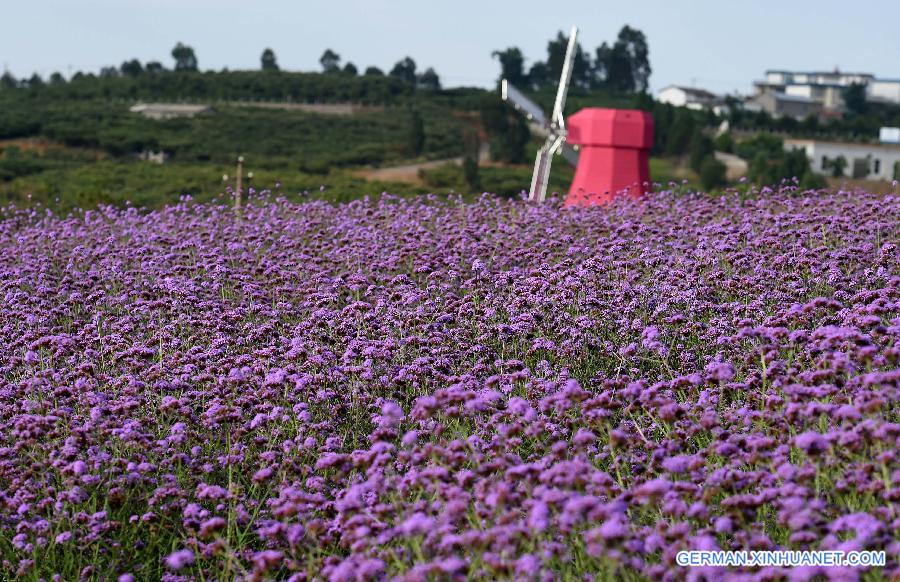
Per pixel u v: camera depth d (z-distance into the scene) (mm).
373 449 7418
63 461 8312
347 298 13758
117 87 163125
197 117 136875
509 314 12188
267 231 18391
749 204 19062
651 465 7676
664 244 14875
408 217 19188
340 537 7355
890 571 5562
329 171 106562
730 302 11984
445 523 6605
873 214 15773
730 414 8305
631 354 10273
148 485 8555
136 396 9625
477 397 8266
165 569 7934
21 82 189750
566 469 6617
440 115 151500
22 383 9984
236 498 7902
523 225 17844
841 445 6629
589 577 6223
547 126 35438
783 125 167875
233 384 9922
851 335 8156
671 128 119562
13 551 7871
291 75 172250
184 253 16547
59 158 105812
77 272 15336
